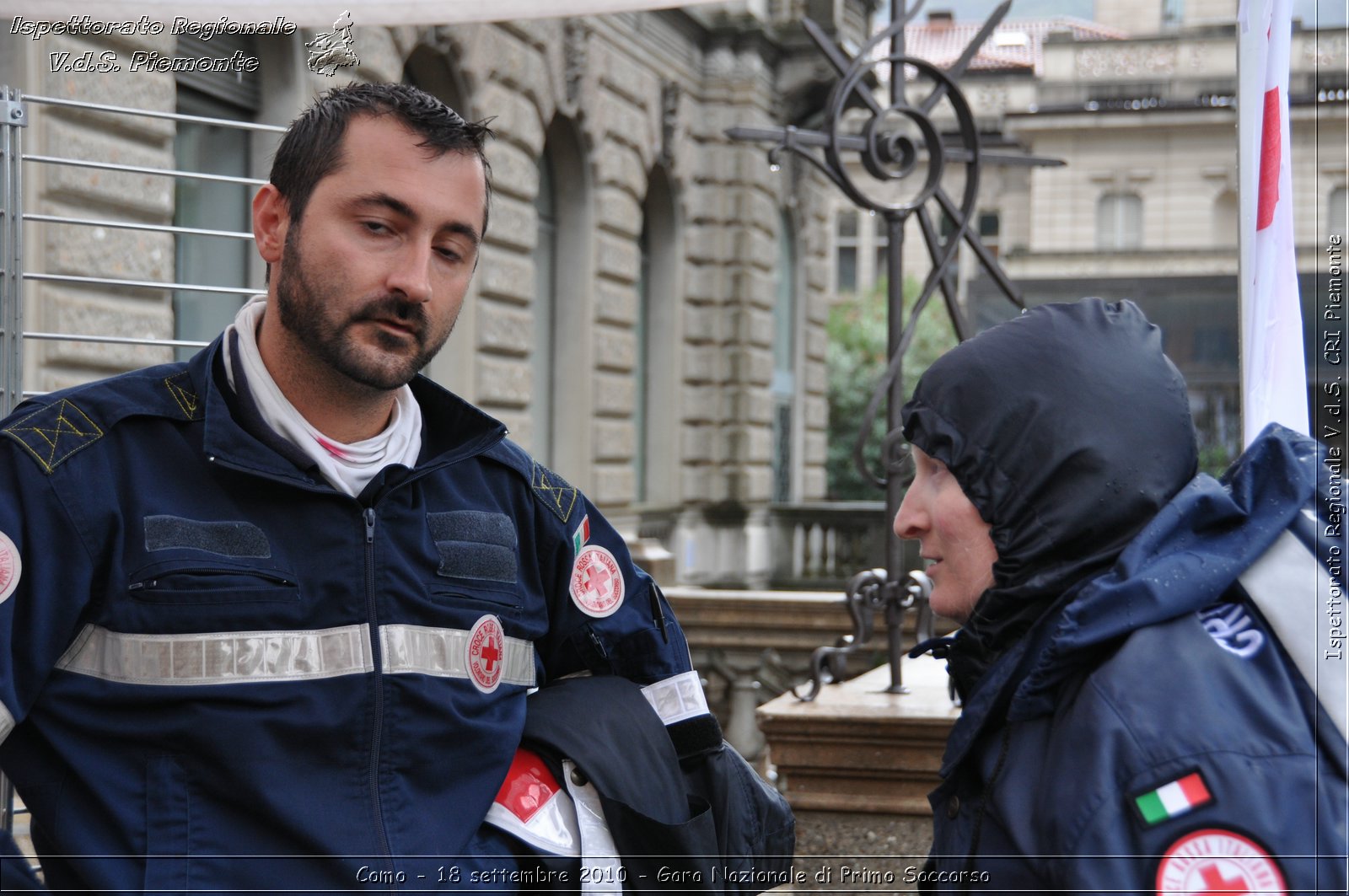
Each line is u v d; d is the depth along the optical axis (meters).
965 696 1.55
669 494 14.14
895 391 3.19
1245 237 2.21
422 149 1.59
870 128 3.19
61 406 1.60
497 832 1.74
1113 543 1.33
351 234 1.57
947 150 3.26
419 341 1.62
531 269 10.44
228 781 1.54
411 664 1.65
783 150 3.11
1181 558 1.28
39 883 1.42
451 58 9.10
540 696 1.89
